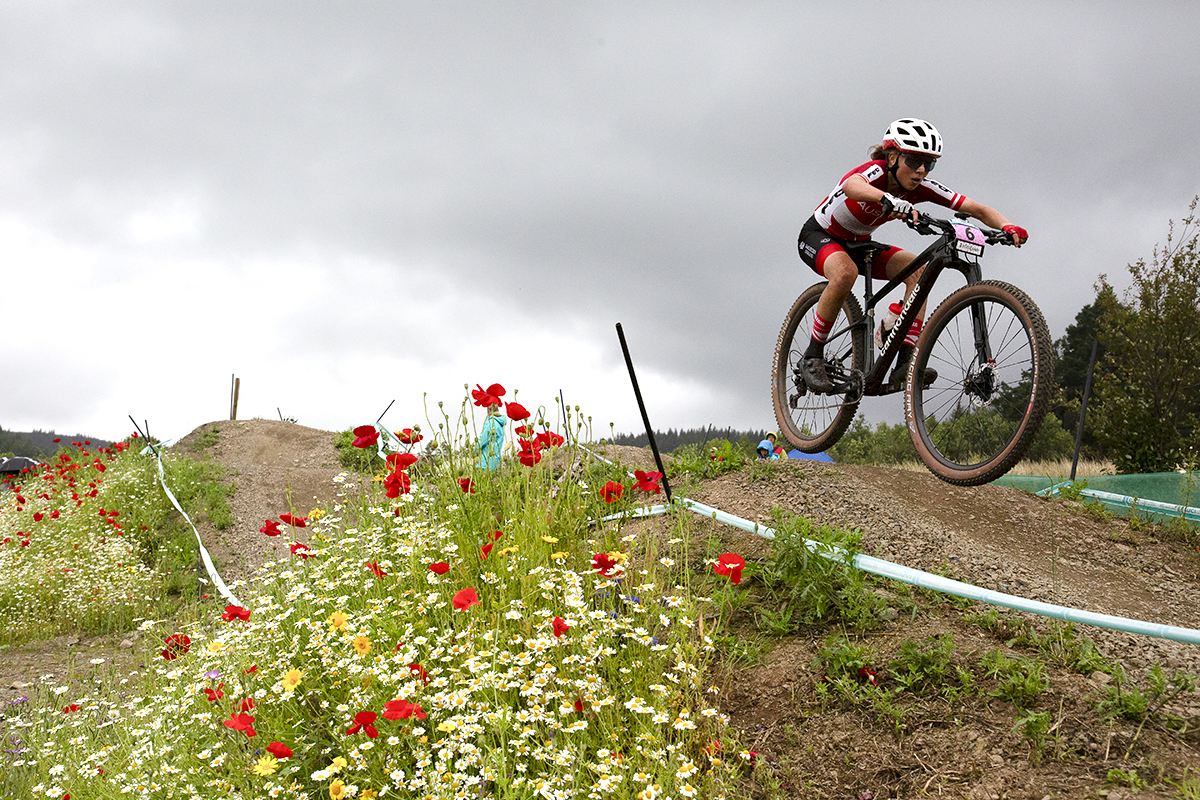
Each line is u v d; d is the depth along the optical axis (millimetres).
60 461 13102
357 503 4371
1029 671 2416
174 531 9875
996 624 2766
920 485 4809
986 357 3650
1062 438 16016
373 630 2879
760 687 2727
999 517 4508
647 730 2369
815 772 2348
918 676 2541
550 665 2514
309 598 3178
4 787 3100
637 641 2766
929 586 2832
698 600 3070
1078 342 34938
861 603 2959
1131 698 2250
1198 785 1954
